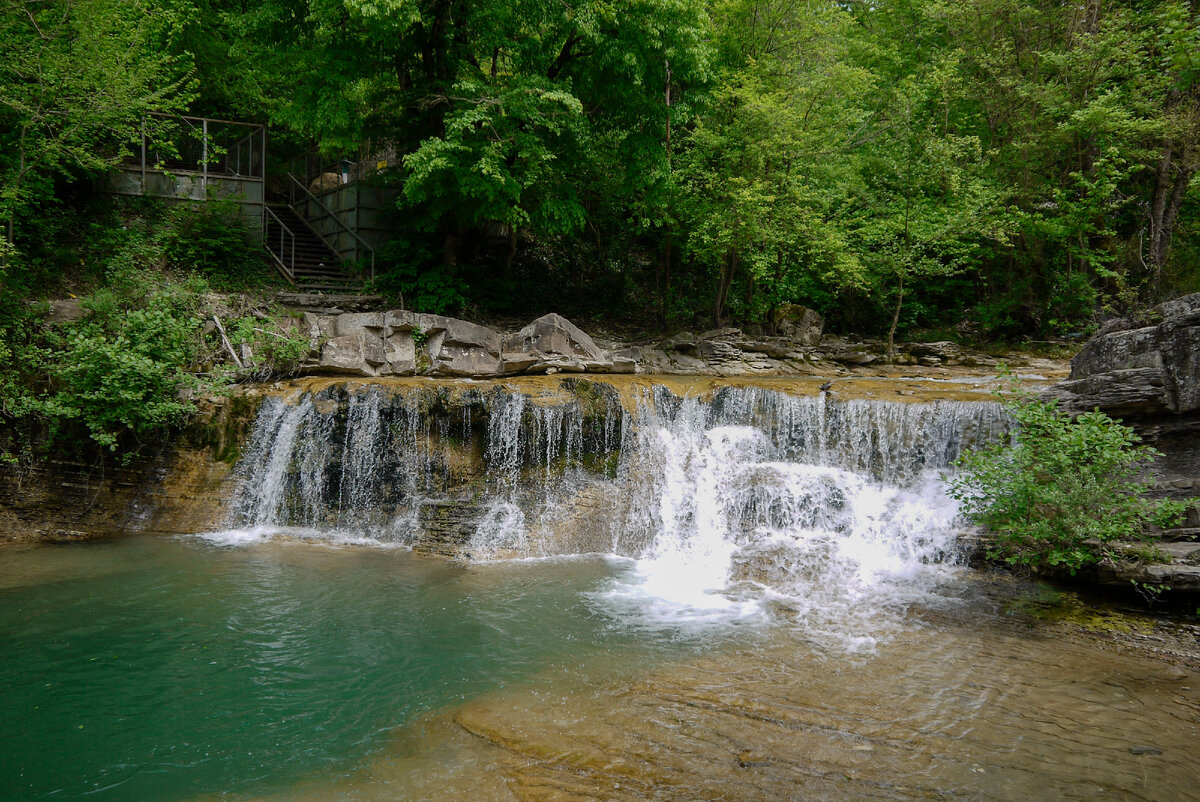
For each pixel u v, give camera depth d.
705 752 5.74
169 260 18.25
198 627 8.26
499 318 20.86
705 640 8.02
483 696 6.69
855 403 12.28
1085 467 8.88
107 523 12.11
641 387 13.12
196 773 5.45
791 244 19.94
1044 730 6.12
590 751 5.75
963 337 21.97
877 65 24.58
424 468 12.58
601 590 9.69
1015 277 22.45
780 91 18.97
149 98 14.72
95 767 5.53
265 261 20.88
